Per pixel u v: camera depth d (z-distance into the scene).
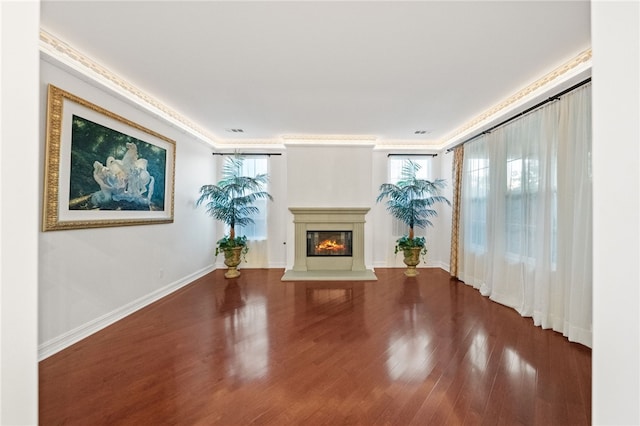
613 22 0.52
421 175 5.84
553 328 2.88
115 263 3.11
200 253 5.09
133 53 2.53
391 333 2.82
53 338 2.42
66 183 2.51
